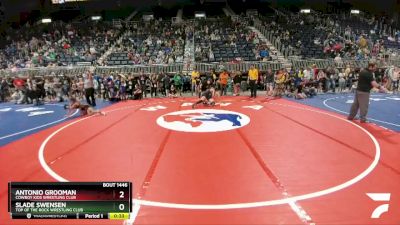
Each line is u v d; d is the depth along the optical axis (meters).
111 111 13.46
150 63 22.89
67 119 12.02
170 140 8.05
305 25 31.78
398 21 37.09
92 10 41.66
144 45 26.62
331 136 8.30
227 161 6.34
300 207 4.37
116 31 31.11
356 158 6.47
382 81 20.23
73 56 25.77
